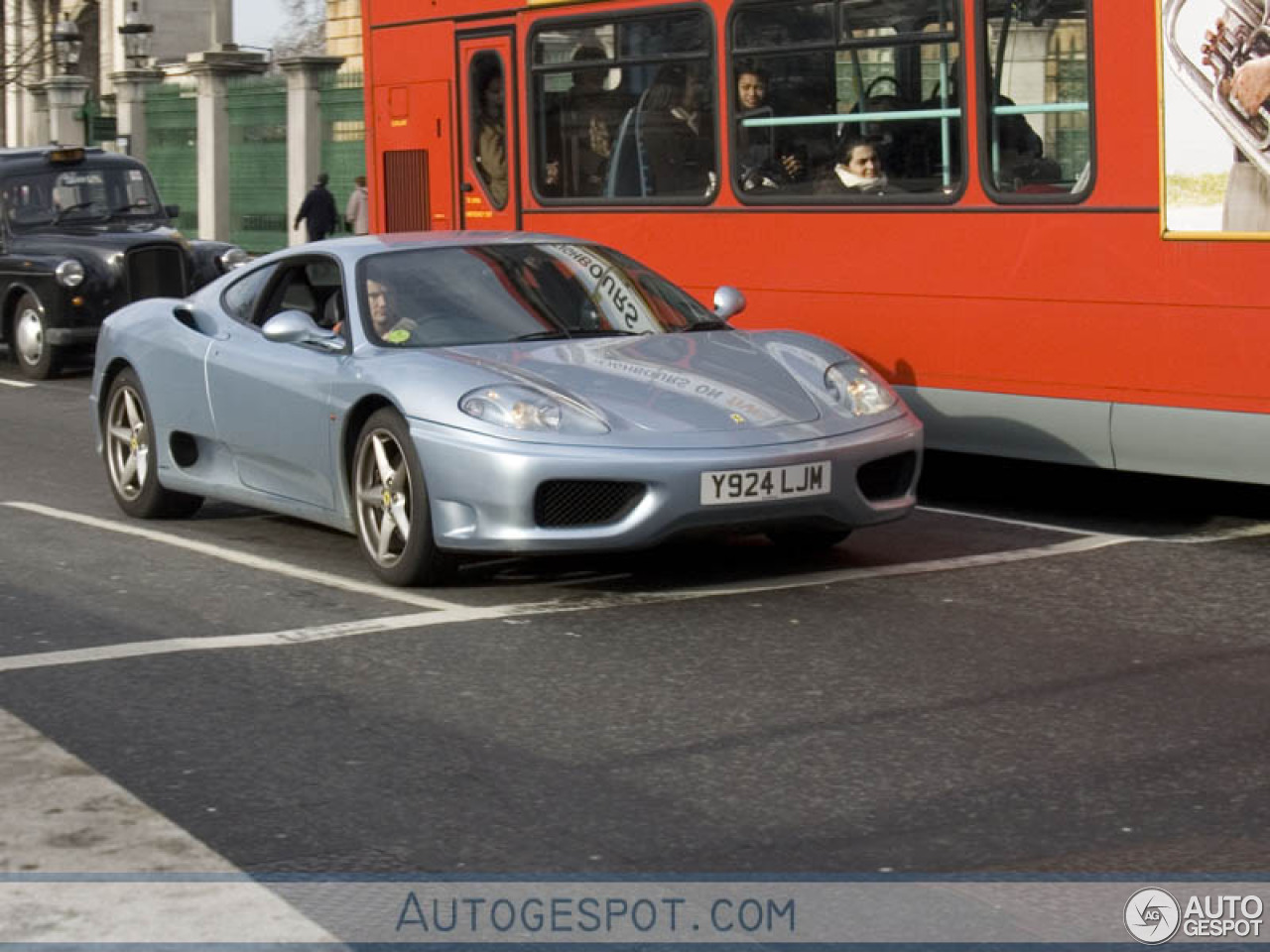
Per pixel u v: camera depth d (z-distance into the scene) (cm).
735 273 1124
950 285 996
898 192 1023
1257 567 827
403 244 889
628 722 586
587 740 567
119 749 564
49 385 1739
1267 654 664
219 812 504
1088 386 934
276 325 835
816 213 1068
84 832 488
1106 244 917
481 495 741
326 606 758
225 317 930
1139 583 795
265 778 533
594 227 1230
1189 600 760
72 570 845
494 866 461
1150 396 906
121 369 995
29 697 624
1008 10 955
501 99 1312
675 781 525
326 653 679
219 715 599
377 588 792
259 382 872
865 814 496
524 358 799
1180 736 563
